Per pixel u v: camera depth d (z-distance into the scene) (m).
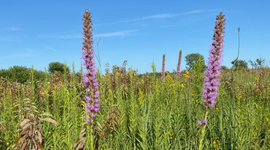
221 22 3.88
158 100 5.21
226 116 4.38
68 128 3.91
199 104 4.29
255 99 6.04
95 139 3.40
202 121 3.73
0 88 6.72
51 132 4.14
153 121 4.30
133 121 4.22
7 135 3.89
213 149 3.74
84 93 5.95
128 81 7.56
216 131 4.12
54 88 6.64
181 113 4.52
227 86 6.49
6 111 5.15
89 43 3.66
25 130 2.96
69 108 4.89
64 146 3.77
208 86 3.92
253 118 4.27
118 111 4.73
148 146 3.76
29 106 3.03
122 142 3.96
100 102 5.05
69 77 7.84
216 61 3.90
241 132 3.78
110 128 4.04
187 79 6.32
